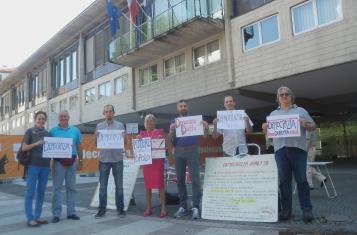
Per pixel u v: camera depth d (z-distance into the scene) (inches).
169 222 278.5
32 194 293.9
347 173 584.1
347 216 257.9
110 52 975.0
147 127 309.4
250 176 271.4
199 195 290.4
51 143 299.9
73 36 1363.2
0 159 748.6
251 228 241.0
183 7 776.3
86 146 812.0
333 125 1120.8
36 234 259.8
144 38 873.5
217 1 772.6
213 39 783.7
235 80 727.7
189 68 841.5
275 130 249.1
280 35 649.6
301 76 642.8
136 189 504.4
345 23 559.8
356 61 553.9
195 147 291.9
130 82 1045.2
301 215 267.9
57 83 1544.0
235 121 280.4
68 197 313.3
